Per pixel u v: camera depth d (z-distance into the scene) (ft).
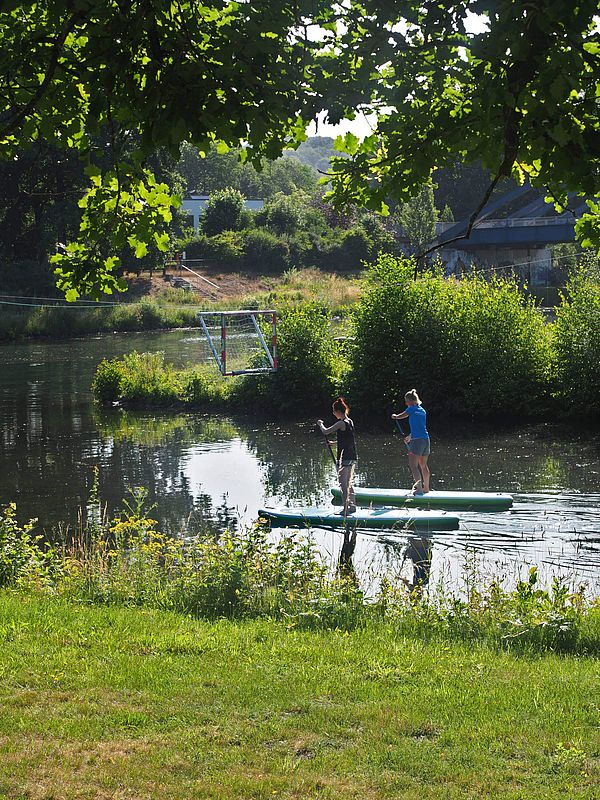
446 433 118.73
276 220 476.54
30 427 132.05
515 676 36.06
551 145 24.76
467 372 126.31
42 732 29.58
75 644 38.70
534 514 78.54
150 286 364.79
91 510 83.46
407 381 129.80
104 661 36.50
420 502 83.20
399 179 28.45
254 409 141.08
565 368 121.90
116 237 34.14
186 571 51.72
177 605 47.55
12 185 301.63
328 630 43.24
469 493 83.51
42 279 321.32
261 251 421.59
